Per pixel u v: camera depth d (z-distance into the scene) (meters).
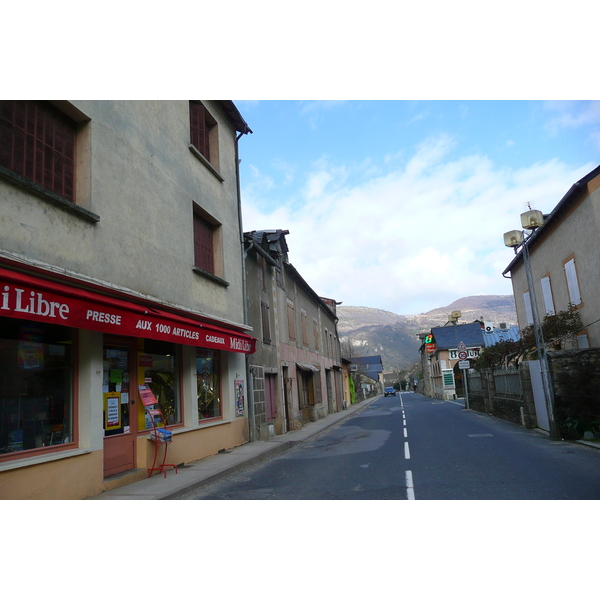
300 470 9.62
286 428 18.75
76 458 6.89
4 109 6.50
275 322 18.80
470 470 8.61
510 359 20.30
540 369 13.05
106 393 8.16
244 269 15.09
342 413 31.16
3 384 6.18
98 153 7.99
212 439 11.76
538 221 13.21
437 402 40.09
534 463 9.02
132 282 8.66
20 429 6.36
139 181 9.21
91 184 7.70
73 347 7.38
